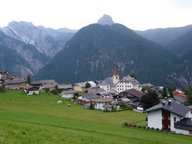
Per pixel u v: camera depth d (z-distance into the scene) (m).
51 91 194.62
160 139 66.44
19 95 168.12
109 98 164.75
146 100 141.62
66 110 133.62
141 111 141.88
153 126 99.00
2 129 41.12
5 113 85.62
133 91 184.12
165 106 99.19
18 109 118.12
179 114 94.56
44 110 126.56
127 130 80.12
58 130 51.06
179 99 188.50
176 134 88.56
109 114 130.00
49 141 38.31
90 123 86.56
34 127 48.78
